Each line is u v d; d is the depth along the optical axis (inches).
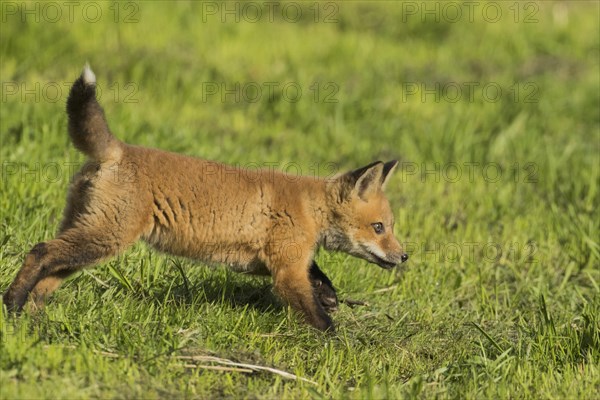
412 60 1113.4
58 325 431.8
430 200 751.1
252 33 1107.9
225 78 976.3
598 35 1259.8
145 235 474.3
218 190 481.4
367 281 589.6
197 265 540.4
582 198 797.2
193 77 955.3
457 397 429.7
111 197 451.8
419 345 505.0
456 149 865.5
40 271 435.5
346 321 523.8
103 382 387.9
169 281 516.1
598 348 493.0
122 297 486.9
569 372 463.2
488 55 1170.0
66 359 396.5
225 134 855.7
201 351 433.4
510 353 500.1
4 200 575.2
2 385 366.6
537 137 919.0
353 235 532.1
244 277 543.8
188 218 477.1
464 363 479.5
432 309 565.3
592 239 697.0
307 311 494.3
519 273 652.7
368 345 490.9
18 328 411.2
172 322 461.1
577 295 619.8
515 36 1212.5
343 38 1129.4
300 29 1167.6
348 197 522.0
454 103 987.3
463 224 719.7
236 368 426.3
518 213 749.9
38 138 720.3
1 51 936.9
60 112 769.6
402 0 1300.4
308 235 509.4
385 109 959.6
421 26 1225.4
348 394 421.7
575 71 1141.7
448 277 627.8
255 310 499.8
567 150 869.8
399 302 570.3
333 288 533.0
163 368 409.1
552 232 709.9
